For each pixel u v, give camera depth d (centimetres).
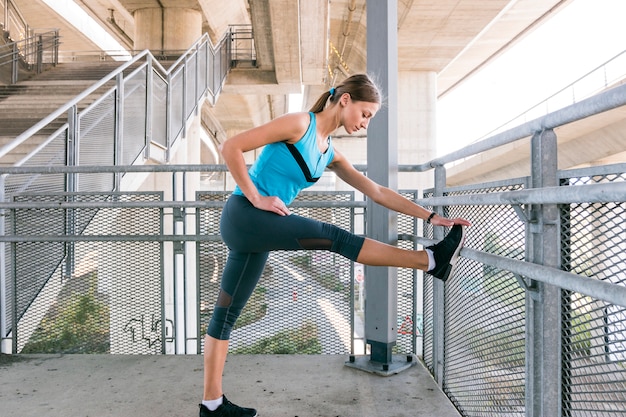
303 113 174
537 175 155
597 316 132
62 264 332
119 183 583
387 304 278
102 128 549
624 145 1597
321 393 244
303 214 323
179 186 1020
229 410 200
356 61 2617
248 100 2675
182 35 1567
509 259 164
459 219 189
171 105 808
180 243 323
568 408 145
